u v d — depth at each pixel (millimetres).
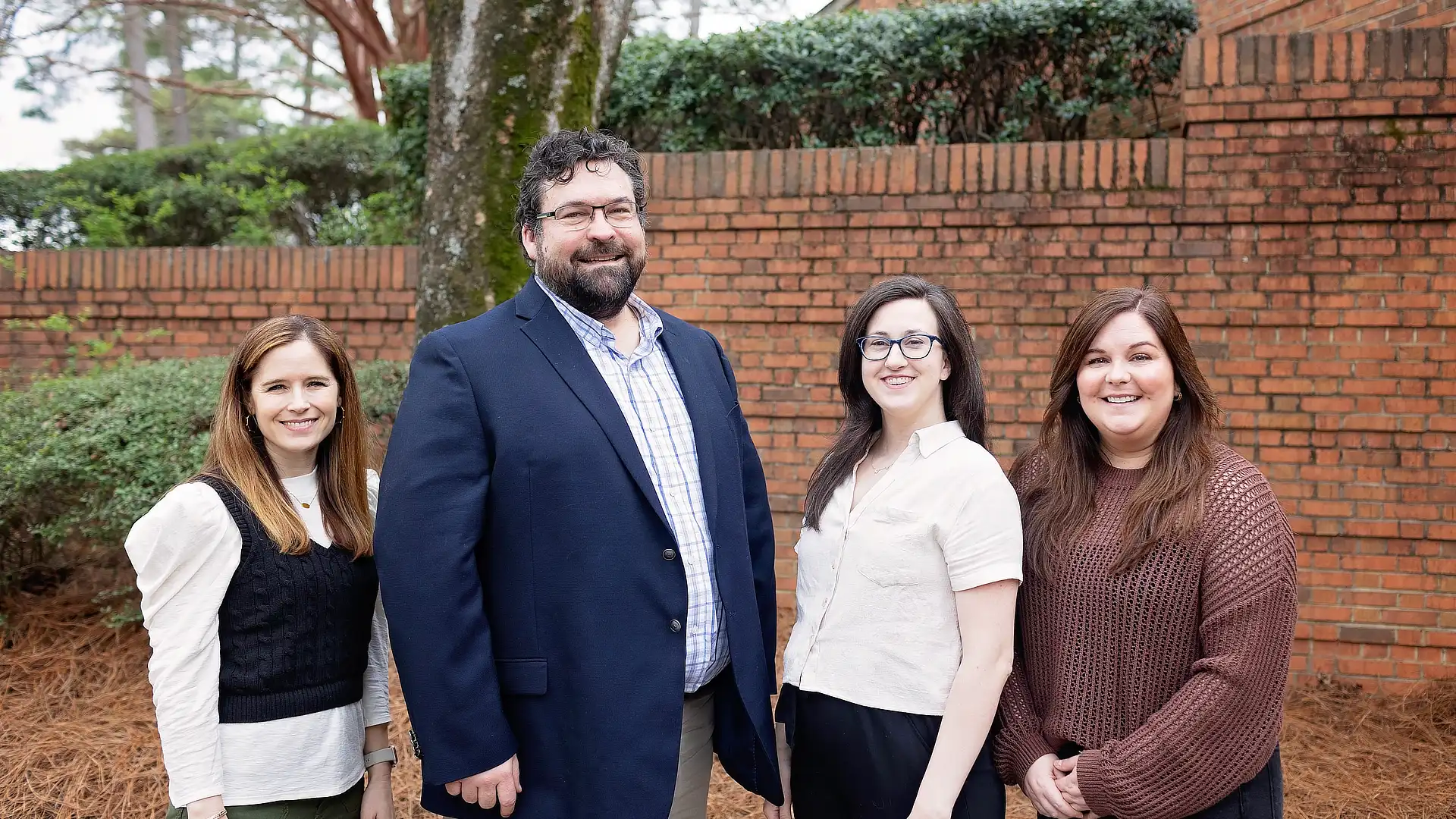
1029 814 3367
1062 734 2002
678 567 2135
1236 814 1859
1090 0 4926
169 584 1965
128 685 4145
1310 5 5574
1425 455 4242
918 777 1987
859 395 2293
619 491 2100
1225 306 4379
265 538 2047
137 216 8031
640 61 5441
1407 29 4234
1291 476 4348
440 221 4102
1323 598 4332
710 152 4906
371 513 2289
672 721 2080
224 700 2014
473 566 2014
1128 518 1980
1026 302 4578
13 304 5684
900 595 2031
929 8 5172
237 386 2137
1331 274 4297
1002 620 1972
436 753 1944
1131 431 2035
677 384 2371
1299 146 4324
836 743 2061
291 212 8430
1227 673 1808
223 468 2094
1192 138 4422
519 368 2148
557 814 2045
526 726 2070
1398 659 4270
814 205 4754
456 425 2057
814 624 2162
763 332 4840
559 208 2191
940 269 4660
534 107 4055
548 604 2070
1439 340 4219
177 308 5555
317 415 2150
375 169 8211
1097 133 5734
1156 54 5043
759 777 2260
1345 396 4293
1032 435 4594
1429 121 4223
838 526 2172
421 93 5828
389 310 5375
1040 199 4555
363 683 2260
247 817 1991
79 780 3400
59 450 4238
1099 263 4516
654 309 2453
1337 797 3430
